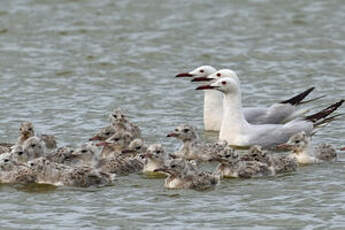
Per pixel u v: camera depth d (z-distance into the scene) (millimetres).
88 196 21328
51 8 42812
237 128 26297
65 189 21828
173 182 21844
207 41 38094
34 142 23625
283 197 21031
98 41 38125
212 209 20344
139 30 39625
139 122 28062
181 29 39781
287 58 35812
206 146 24328
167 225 19516
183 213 20141
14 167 22844
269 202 20734
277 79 33188
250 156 23188
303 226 19438
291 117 27734
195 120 28594
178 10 42750
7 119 28203
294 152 23859
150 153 23000
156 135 26625
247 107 28938
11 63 35000
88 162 23359
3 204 20922
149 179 22594
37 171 22375
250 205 20562
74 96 31000
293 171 23047
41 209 20578
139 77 33500
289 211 20203
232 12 42344
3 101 30250
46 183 22250
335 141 25797
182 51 36750
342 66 34656
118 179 22594
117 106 29828
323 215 19969
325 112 26719
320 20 40969
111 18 41375
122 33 39188
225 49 37031
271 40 38219
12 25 40156
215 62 35438
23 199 21234
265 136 26047
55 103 30078
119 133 24984
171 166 21766
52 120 28125
